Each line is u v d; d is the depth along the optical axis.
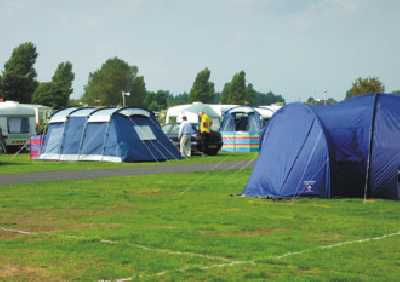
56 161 49.91
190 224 19.66
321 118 26.38
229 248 15.95
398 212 22.09
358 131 26.09
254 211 22.33
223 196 26.64
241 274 13.38
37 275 13.54
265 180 26.19
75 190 28.95
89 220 20.61
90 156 49.34
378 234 17.88
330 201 24.77
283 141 26.53
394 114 26.16
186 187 30.09
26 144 68.19
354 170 25.66
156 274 13.47
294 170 25.80
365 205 23.73
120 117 49.38
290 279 12.95
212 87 186.38
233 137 67.88
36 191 28.59
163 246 16.22
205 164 45.78
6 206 23.81
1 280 13.12
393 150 25.44
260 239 17.12
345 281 12.84
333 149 25.70
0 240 17.25
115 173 38.06
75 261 14.70
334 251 15.59
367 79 109.31
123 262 14.59
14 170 40.91
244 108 70.38
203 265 14.23
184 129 54.06
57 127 51.84
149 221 20.31
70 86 190.50
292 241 16.88
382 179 25.41
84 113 50.78
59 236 17.70
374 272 13.55
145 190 28.92
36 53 156.50
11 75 138.88
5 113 72.00
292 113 27.11
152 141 50.34
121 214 21.83
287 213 21.83
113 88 199.75
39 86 144.38
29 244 16.66
